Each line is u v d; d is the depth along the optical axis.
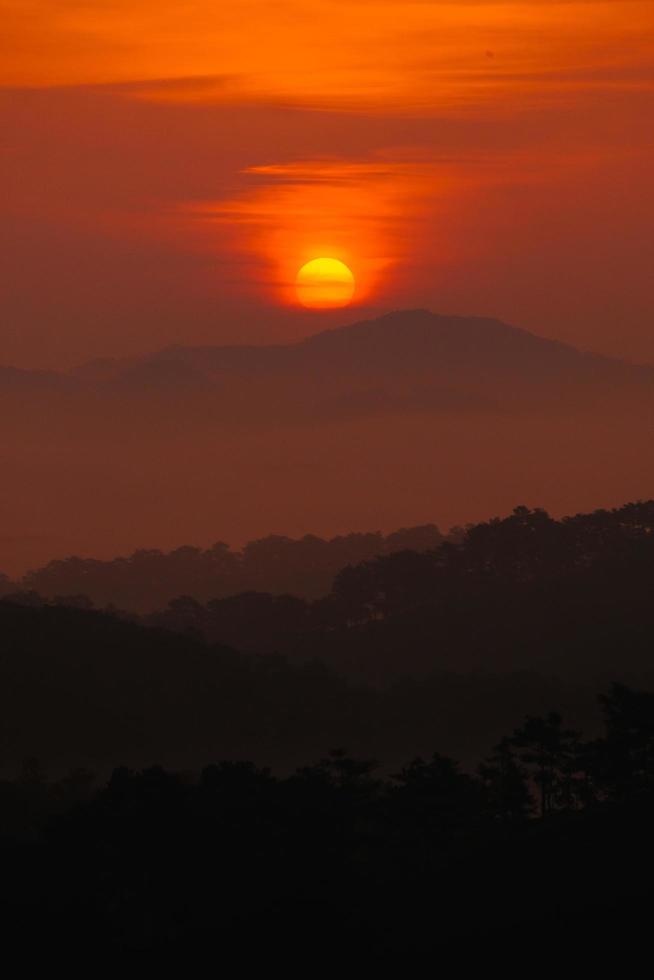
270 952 191.88
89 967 192.00
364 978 191.50
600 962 190.25
